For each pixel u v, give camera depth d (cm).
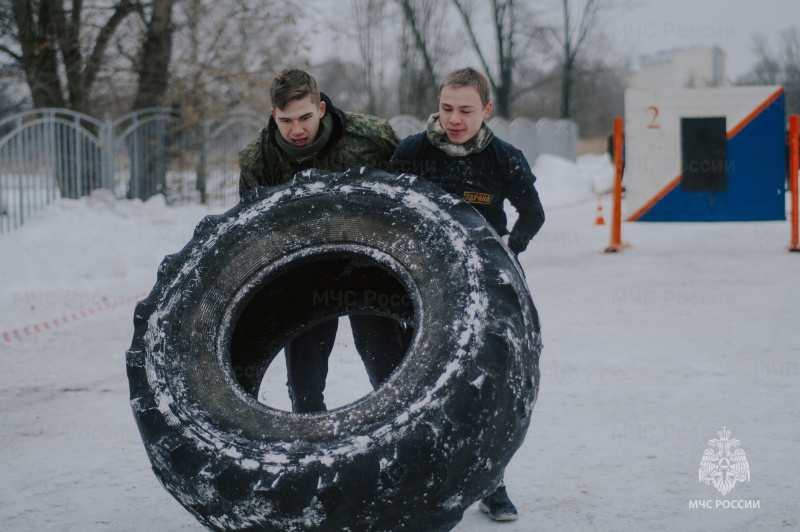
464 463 234
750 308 718
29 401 506
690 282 866
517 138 2869
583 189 2755
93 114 1703
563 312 738
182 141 1609
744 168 1071
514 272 264
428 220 273
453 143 314
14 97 1745
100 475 379
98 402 502
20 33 1576
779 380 496
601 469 369
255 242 288
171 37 1675
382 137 343
